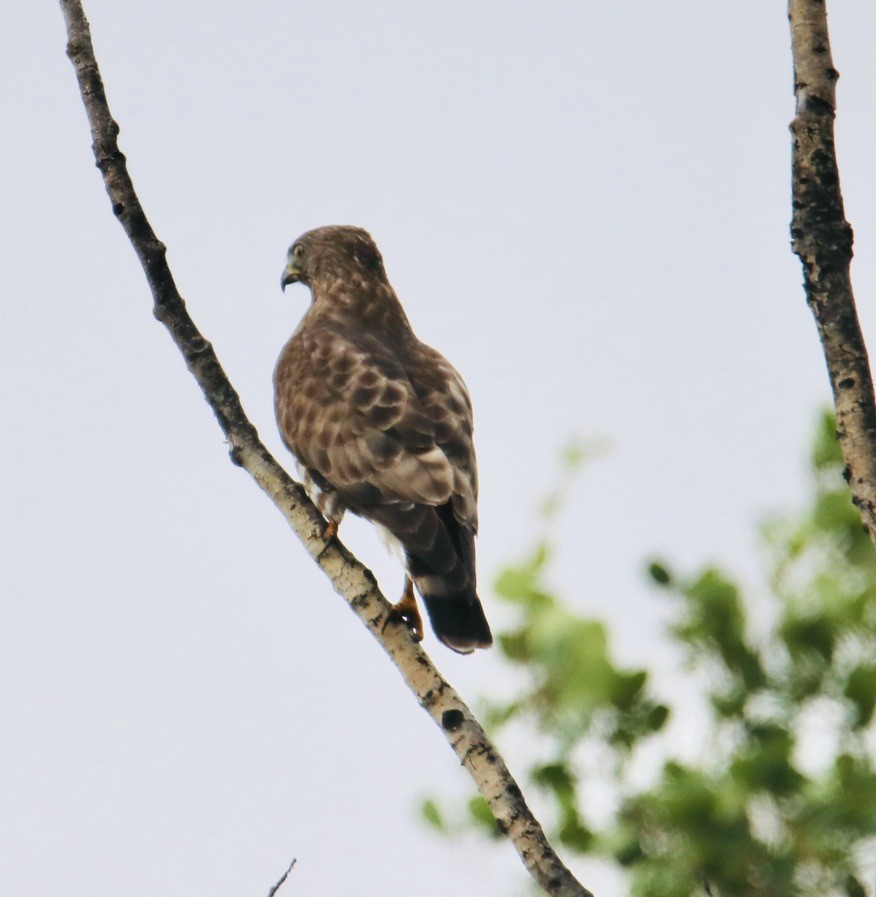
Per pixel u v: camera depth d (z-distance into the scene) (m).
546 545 12.04
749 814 11.09
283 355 12.76
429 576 10.93
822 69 7.52
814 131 7.47
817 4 7.56
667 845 11.05
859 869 10.87
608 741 11.34
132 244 9.41
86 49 9.41
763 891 10.86
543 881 7.77
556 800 11.27
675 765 11.27
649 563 11.74
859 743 11.19
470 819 11.30
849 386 7.29
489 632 10.79
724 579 11.54
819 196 7.45
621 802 11.21
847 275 7.41
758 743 11.16
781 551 11.68
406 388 11.89
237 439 9.50
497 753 8.20
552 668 11.48
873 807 10.85
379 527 11.47
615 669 11.33
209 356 9.48
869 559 11.45
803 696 11.34
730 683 11.45
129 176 9.38
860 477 7.17
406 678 8.56
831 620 11.27
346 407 11.79
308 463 11.95
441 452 11.54
